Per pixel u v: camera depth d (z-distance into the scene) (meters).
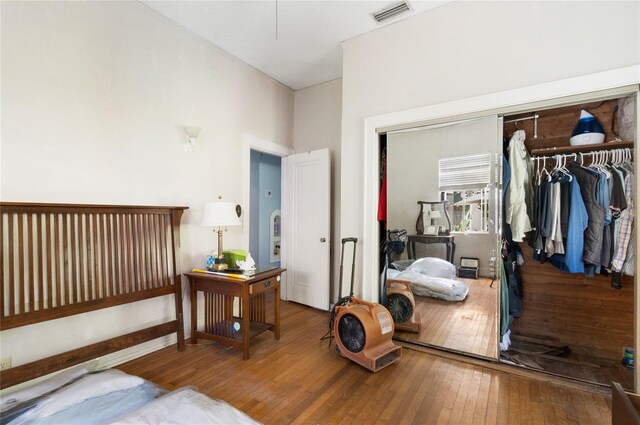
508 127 2.96
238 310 3.27
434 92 2.58
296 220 4.07
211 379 2.12
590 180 2.29
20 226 1.78
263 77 3.79
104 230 2.16
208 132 3.09
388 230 2.82
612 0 1.95
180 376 2.16
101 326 2.24
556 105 2.13
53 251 1.95
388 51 2.82
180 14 2.66
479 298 2.42
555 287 2.76
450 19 2.51
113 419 1.25
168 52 2.73
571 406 1.82
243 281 2.41
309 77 3.91
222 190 3.23
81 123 2.15
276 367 2.30
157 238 2.52
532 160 2.73
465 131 2.47
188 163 2.89
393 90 2.79
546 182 2.45
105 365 2.25
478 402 1.86
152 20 2.60
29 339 1.88
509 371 2.21
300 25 2.82
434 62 2.58
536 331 2.85
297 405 1.83
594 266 2.29
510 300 2.62
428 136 2.63
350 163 3.04
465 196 2.48
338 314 2.46
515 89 2.23
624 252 2.15
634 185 1.92
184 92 2.86
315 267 3.84
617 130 2.48
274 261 5.45
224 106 3.26
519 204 2.44
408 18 2.71
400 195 2.76
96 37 2.24
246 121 3.54
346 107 3.07
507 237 2.61
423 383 2.07
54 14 2.02
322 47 3.20
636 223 1.90
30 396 1.59
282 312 3.68
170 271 2.62
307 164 3.97
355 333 2.33
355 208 3.01
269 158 5.39
